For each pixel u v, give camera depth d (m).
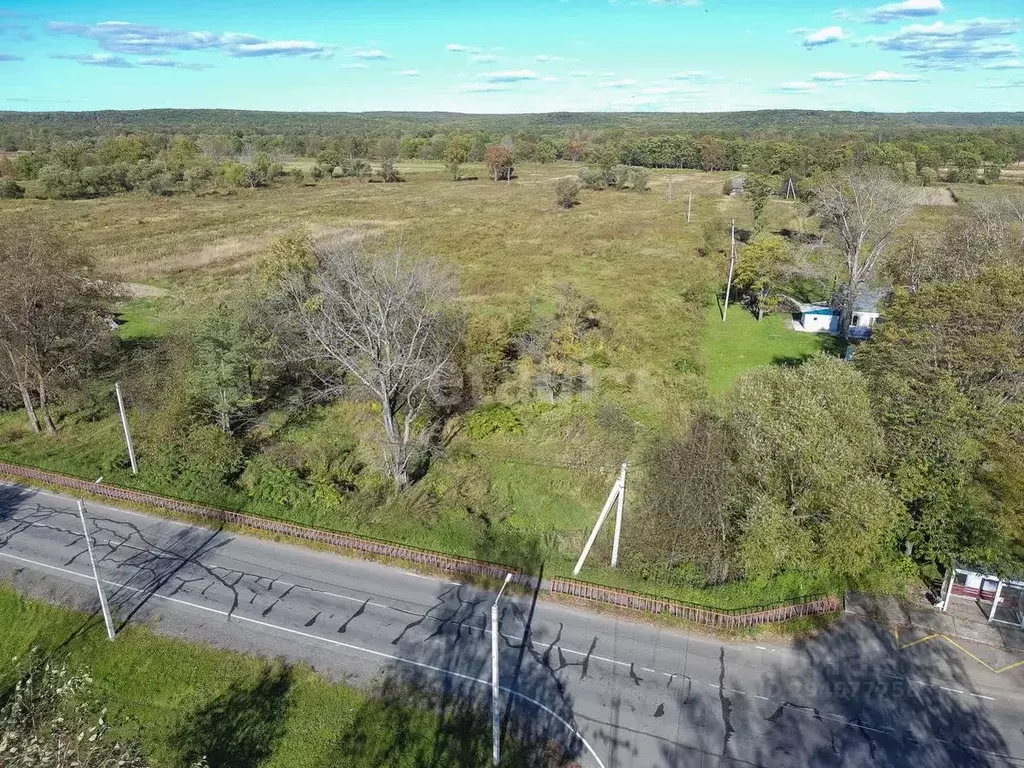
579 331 47.00
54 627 24.53
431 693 21.56
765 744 19.81
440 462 35.12
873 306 50.75
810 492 24.38
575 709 20.97
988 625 24.06
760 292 58.47
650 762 19.28
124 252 76.88
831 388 26.33
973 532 24.00
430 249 76.19
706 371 46.12
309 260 45.94
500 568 26.81
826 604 24.66
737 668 22.59
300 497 31.48
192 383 36.84
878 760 19.33
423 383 35.62
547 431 37.78
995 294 29.77
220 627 24.31
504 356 44.25
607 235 86.62
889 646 23.31
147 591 26.11
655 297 60.78
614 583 26.17
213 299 57.25
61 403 41.28
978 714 20.78
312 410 41.06
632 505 30.39
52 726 14.28
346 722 20.66
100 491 32.31
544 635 23.95
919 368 28.14
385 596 25.95
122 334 51.78
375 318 32.22
